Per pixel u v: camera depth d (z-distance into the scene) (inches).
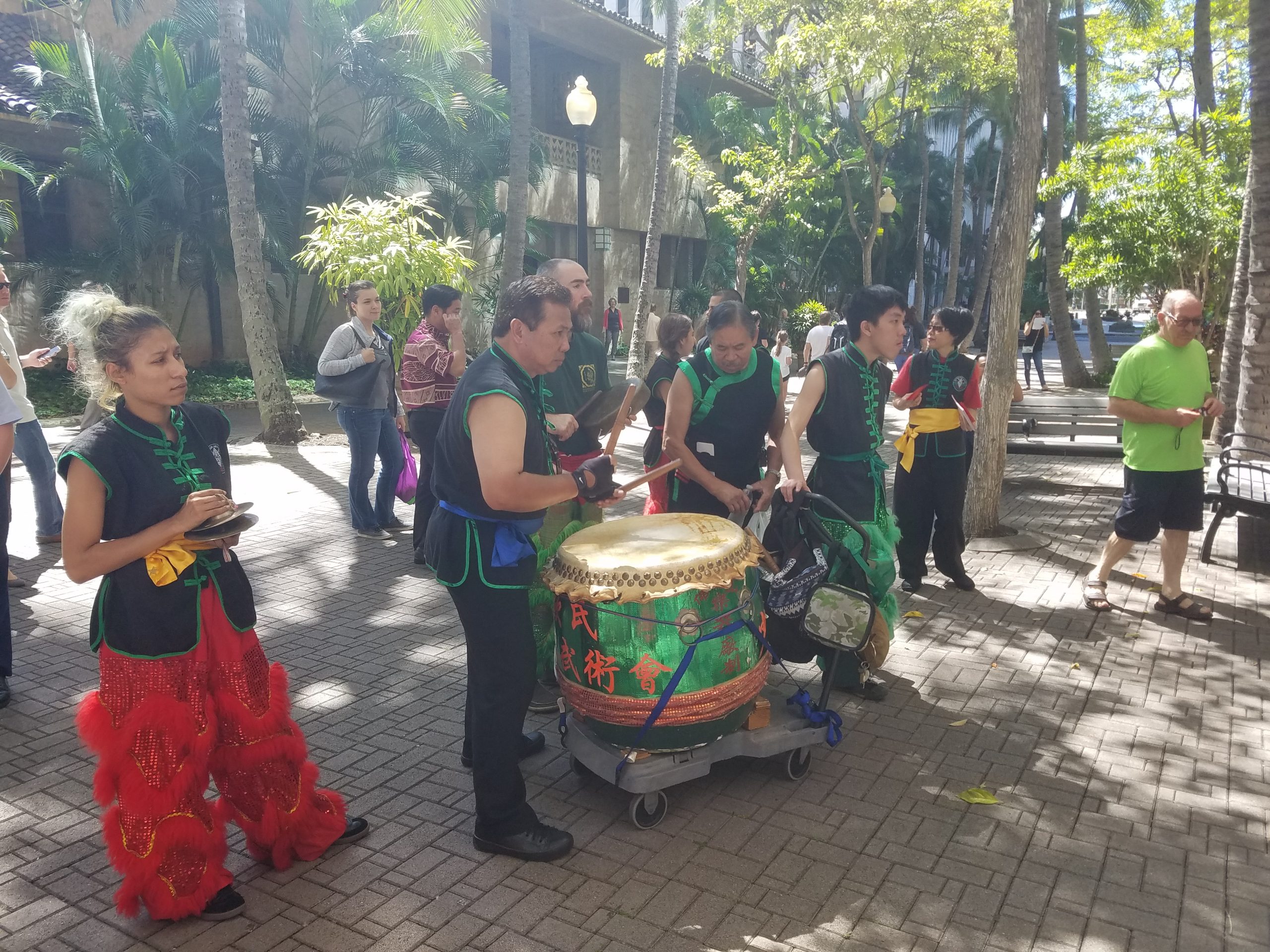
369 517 283.1
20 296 603.8
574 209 952.9
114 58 631.8
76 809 135.5
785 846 126.0
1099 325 756.0
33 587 232.5
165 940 108.2
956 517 226.4
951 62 814.5
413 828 131.3
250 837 120.6
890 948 105.7
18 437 257.8
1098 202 548.1
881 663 169.2
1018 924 109.6
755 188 882.8
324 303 739.4
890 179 1031.6
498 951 106.0
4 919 111.8
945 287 2059.5
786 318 1195.3
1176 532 209.3
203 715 109.7
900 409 227.5
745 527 155.5
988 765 147.5
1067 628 205.8
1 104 585.6
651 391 178.1
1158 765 147.0
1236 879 117.7
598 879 119.1
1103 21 1019.9
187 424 110.4
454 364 232.7
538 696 167.6
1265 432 296.8
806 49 814.5
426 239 425.7
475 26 765.9
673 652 124.1
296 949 106.6
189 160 620.7
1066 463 395.5
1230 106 652.7
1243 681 177.6
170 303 661.9
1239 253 370.3
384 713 167.2
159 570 102.8
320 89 682.2
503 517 118.4
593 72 991.6
